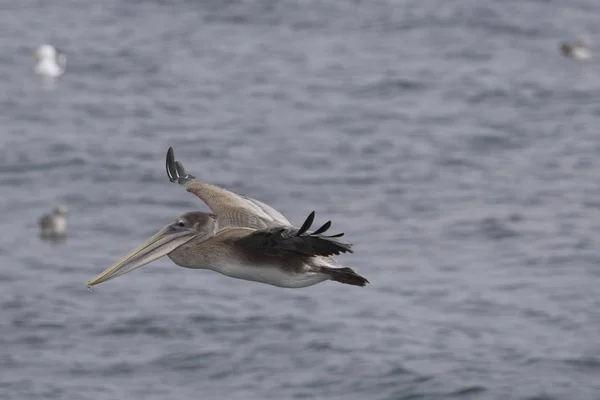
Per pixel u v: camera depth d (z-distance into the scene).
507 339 16.92
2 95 36.34
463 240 22.41
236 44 44.44
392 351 16.39
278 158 29.25
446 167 28.45
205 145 30.64
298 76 39.59
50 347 16.81
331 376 15.52
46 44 44.06
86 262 21.25
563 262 20.84
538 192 26.05
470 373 15.45
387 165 28.59
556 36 46.72
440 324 17.70
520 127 32.91
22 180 27.19
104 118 33.75
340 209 24.69
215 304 18.80
